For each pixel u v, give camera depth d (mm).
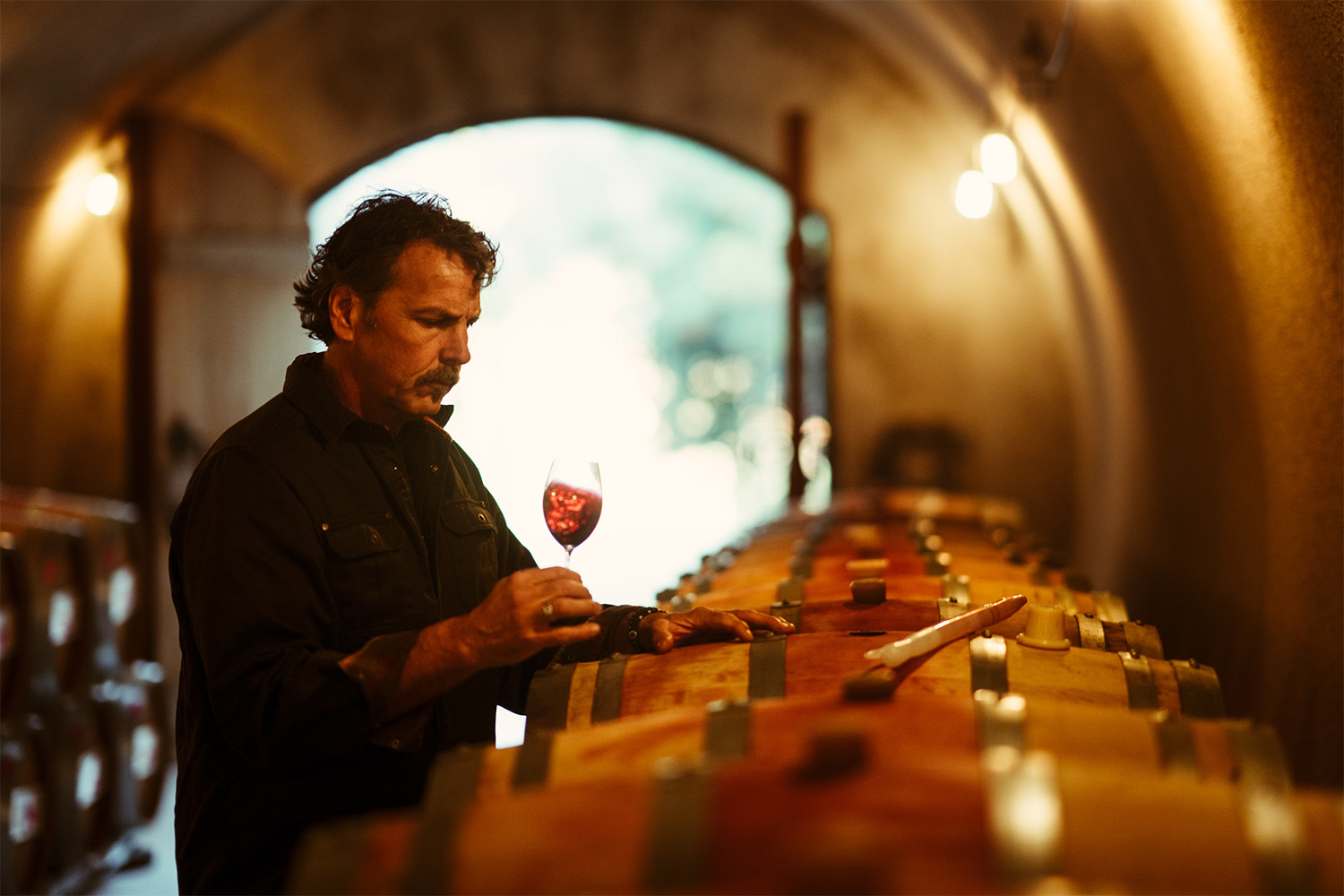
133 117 8000
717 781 1332
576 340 24797
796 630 2617
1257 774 1709
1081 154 5551
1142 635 2553
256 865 2100
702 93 8844
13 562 4656
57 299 7891
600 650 2496
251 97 8516
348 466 2221
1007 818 1254
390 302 2182
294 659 1964
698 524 22453
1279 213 3250
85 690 5203
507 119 8914
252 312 8328
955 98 7836
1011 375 8586
